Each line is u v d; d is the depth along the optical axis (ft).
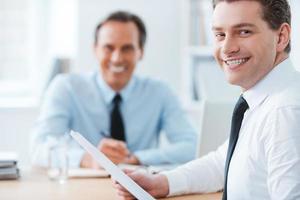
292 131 3.47
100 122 8.23
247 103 4.00
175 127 8.28
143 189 4.36
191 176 4.84
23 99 11.62
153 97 8.46
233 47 3.84
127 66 8.14
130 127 8.29
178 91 10.94
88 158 6.61
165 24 10.94
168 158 7.32
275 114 3.61
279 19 3.84
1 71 11.66
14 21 11.64
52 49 11.54
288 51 4.03
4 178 5.66
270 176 3.54
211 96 10.12
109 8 10.87
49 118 7.81
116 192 4.83
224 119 6.12
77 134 4.41
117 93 8.29
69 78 8.39
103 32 8.10
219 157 5.00
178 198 4.69
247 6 3.76
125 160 6.75
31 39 11.62
